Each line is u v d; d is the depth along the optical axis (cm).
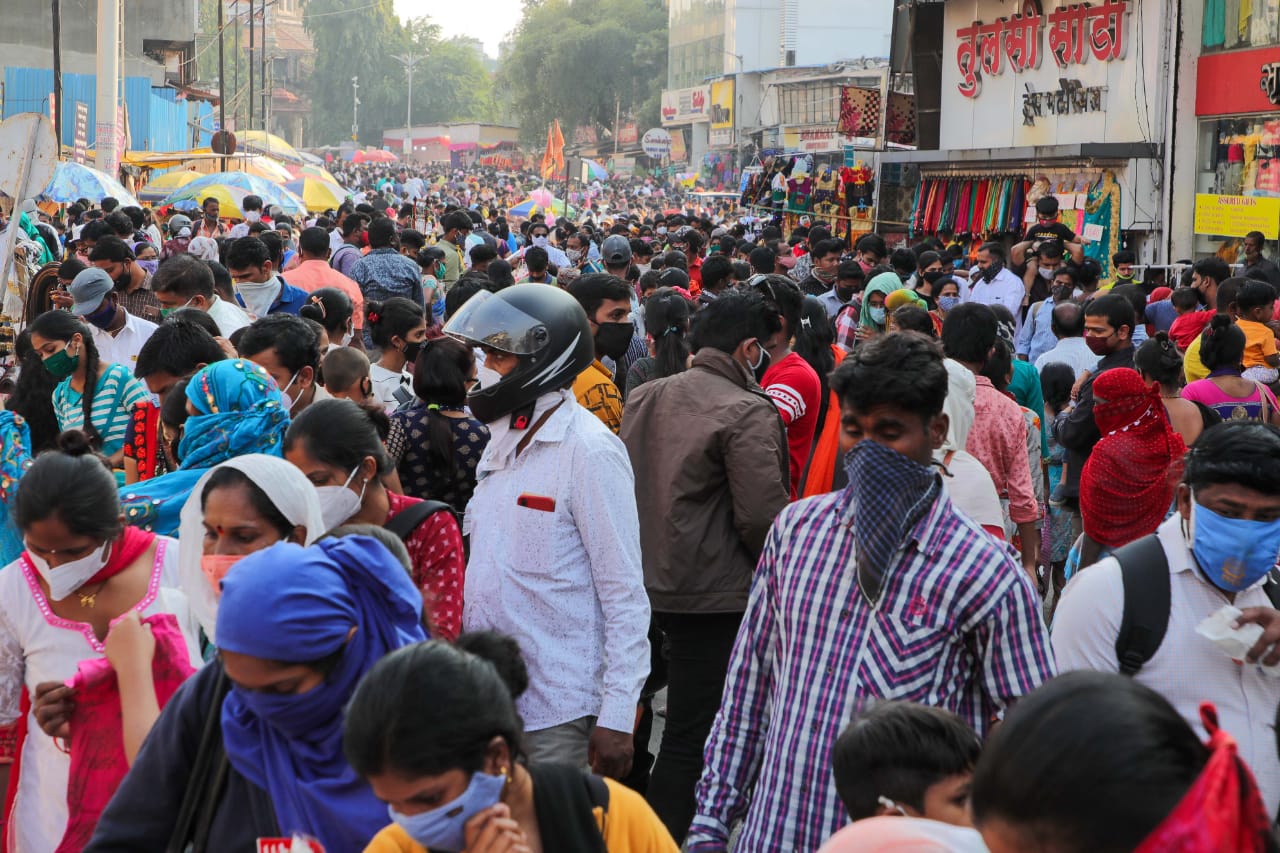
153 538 356
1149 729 138
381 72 13950
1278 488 288
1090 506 521
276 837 241
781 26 7588
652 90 9844
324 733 241
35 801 346
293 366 511
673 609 461
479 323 388
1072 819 136
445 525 363
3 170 1056
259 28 13388
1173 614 301
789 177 2381
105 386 576
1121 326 661
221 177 2605
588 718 386
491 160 12506
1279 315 1093
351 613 238
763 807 291
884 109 2245
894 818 179
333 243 1777
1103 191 1727
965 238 2053
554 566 385
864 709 261
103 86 2542
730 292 484
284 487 292
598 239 2194
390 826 221
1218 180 1638
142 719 305
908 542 282
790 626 294
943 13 2186
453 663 202
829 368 644
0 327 1002
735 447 456
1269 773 294
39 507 330
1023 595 279
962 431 468
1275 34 1509
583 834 222
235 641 228
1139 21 1711
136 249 1316
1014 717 145
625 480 395
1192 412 588
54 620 344
